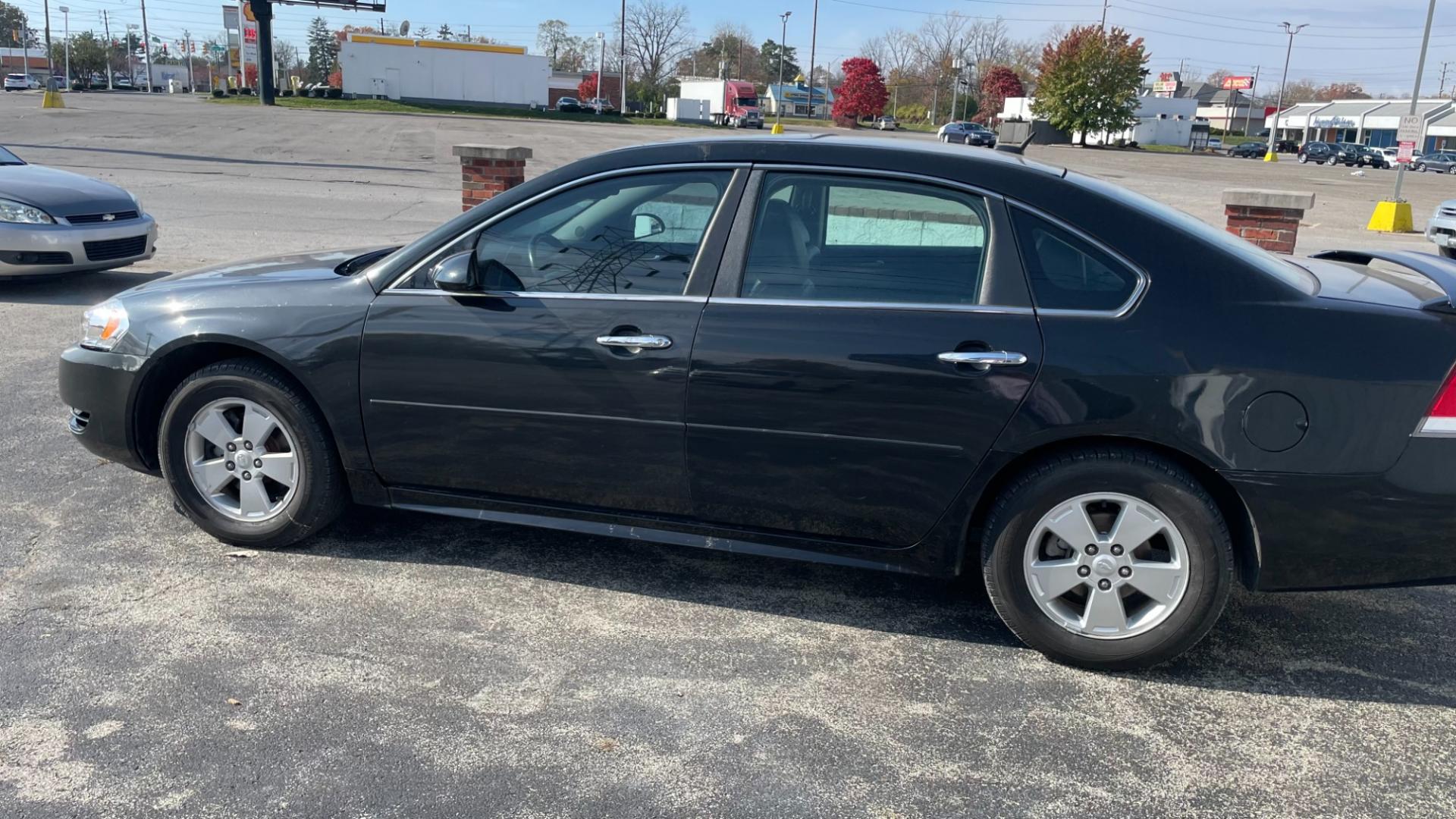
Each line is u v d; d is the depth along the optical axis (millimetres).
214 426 3980
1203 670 3439
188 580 3803
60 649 3301
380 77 62156
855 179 3418
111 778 2699
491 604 3715
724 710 3107
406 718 3008
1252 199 8102
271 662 3277
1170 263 3191
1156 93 106250
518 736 2939
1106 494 3227
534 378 3570
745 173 3508
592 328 3504
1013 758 2912
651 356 3445
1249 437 3076
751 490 3506
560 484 3699
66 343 7113
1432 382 3012
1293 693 3311
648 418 3498
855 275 3381
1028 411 3186
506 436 3670
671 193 3555
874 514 3428
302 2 53656
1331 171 48594
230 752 2826
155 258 10812
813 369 3316
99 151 24531
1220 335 3096
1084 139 65312
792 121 84750
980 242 3314
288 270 4156
